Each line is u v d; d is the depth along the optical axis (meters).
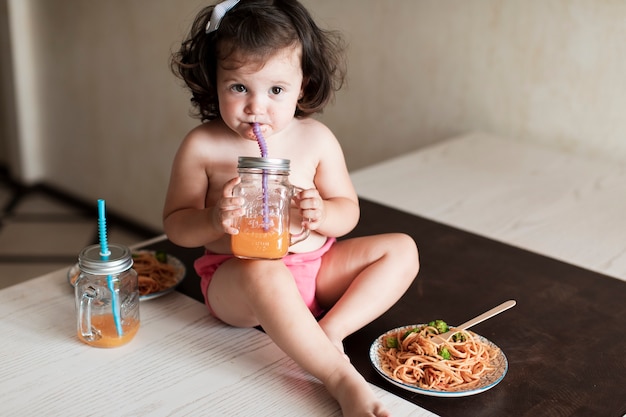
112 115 3.48
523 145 2.42
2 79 3.83
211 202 1.47
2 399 1.22
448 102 2.50
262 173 1.26
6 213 3.72
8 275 3.17
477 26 2.38
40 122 3.85
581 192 2.12
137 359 1.34
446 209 2.01
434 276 1.67
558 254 1.79
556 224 1.94
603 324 1.50
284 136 1.47
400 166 2.29
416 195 2.09
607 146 2.30
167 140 3.30
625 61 2.19
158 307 1.52
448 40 2.44
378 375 1.31
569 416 1.22
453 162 2.30
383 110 2.62
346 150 2.75
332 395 1.24
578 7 2.22
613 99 2.24
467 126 2.51
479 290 1.61
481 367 1.29
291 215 1.42
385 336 1.37
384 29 2.53
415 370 1.27
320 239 1.47
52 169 3.90
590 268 1.73
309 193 1.33
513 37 2.34
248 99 1.32
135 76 3.31
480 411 1.22
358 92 2.65
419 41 2.48
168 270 1.63
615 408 1.24
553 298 1.59
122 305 1.36
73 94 3.62
